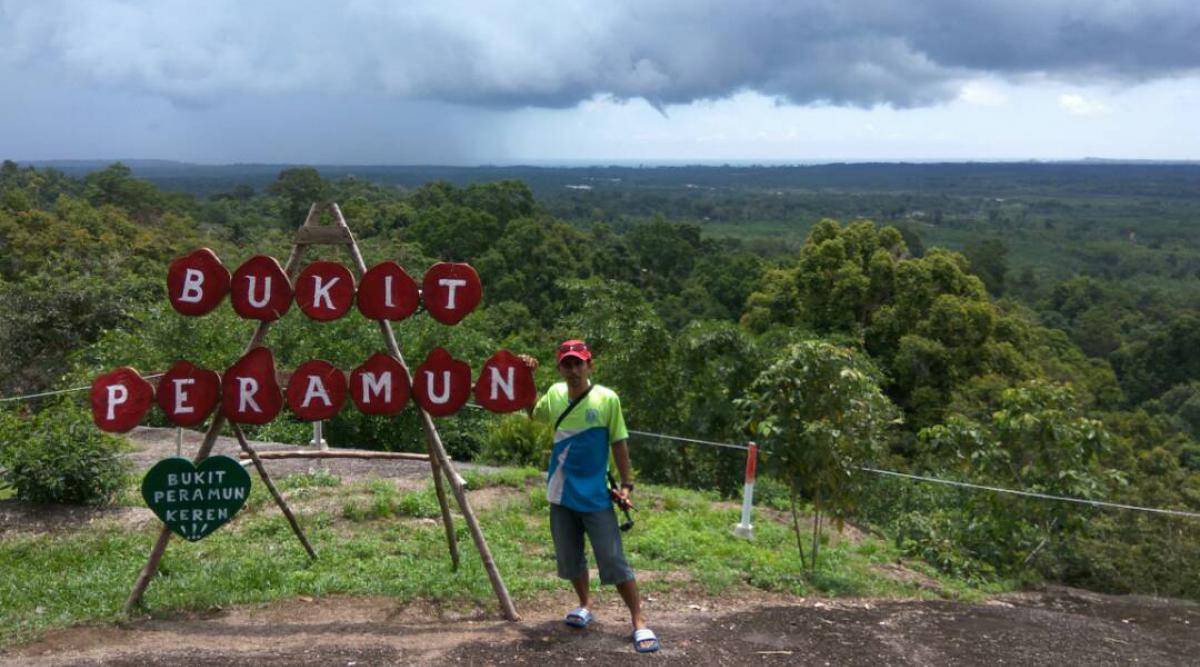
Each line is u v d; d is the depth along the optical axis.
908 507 9.98
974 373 28.94
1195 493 13.19
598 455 4.93
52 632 4.86
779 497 10.98
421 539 7.01
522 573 6.29
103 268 25.98
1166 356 51.81
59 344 20.05
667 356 14.04
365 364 5.34
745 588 6.60
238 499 5.33
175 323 13.62
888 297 32.06
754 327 33.84
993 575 8.28
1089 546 8.73
